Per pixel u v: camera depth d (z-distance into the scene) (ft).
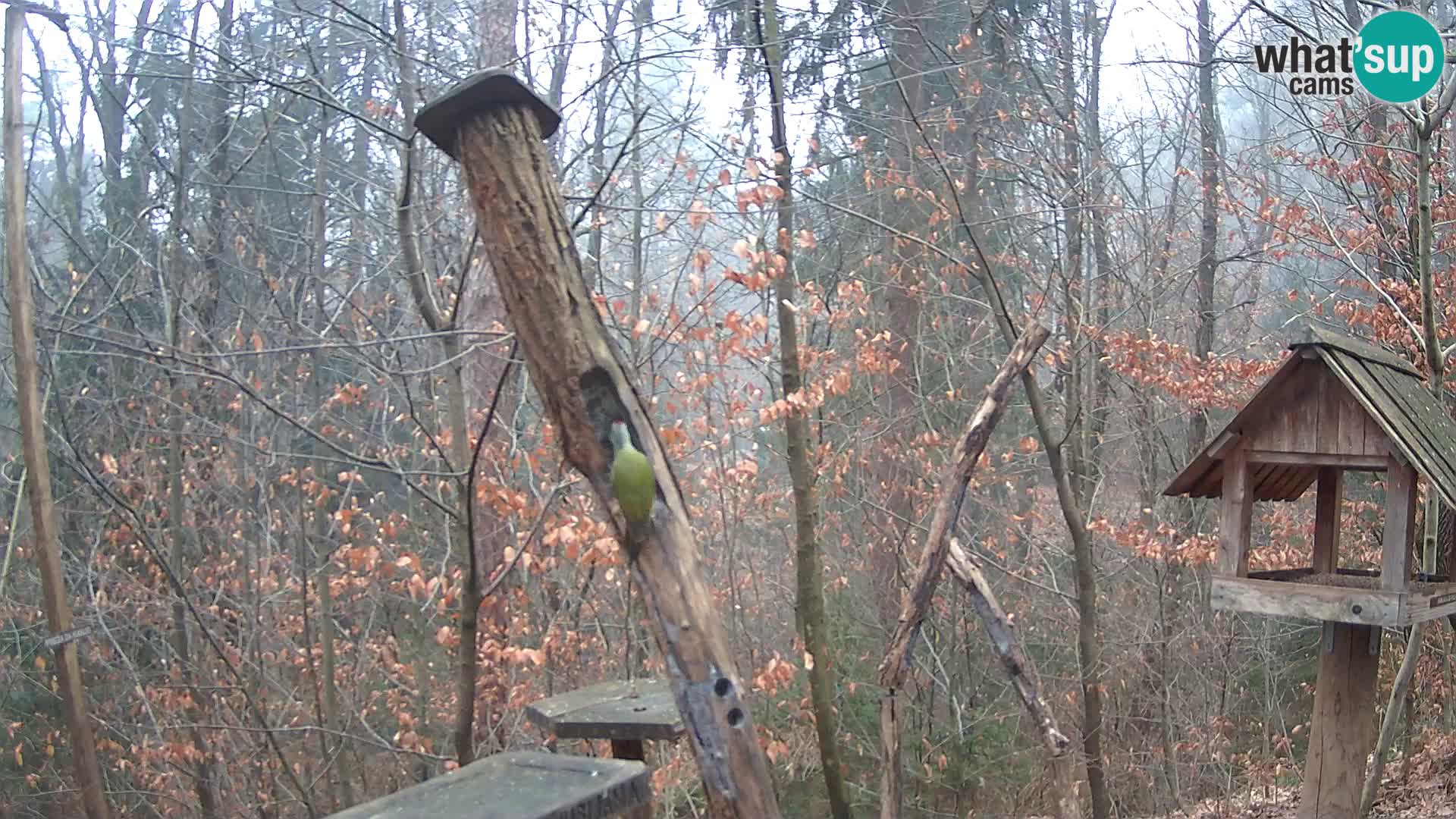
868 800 41.96
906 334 43.83
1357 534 45.91
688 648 10.18
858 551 43.16
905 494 40.29
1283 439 20.88
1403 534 19.67
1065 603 41.91
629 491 10.12
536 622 32.19
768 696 34.99
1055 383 41.65
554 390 10.78
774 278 25.63
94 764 27.61
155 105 39.17
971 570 17.17
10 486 39.58
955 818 41.78
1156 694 43.68
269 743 31.78
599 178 31.58
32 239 38.19
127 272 33.14
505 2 30.99
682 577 10.32
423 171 29.53
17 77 25.94
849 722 42.60
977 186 38.70
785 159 27.40
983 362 46.73
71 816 39.99
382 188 30.42
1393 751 44.98
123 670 36.83
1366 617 19.72
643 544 10.38
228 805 35.60
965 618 41.16
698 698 10.12
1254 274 49.90
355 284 30.96
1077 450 38.14
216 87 36.47
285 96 36.09
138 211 36.19
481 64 29.81
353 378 33.81
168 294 31.78
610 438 10.62
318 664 37.06
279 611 38.42
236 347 31.99
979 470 42.09
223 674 35.68
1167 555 37.93
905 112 35.78
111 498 29.32
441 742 35.83
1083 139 38.63
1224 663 44.04
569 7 24.61
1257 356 51.52
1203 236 46.55
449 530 30.66
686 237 35.68
